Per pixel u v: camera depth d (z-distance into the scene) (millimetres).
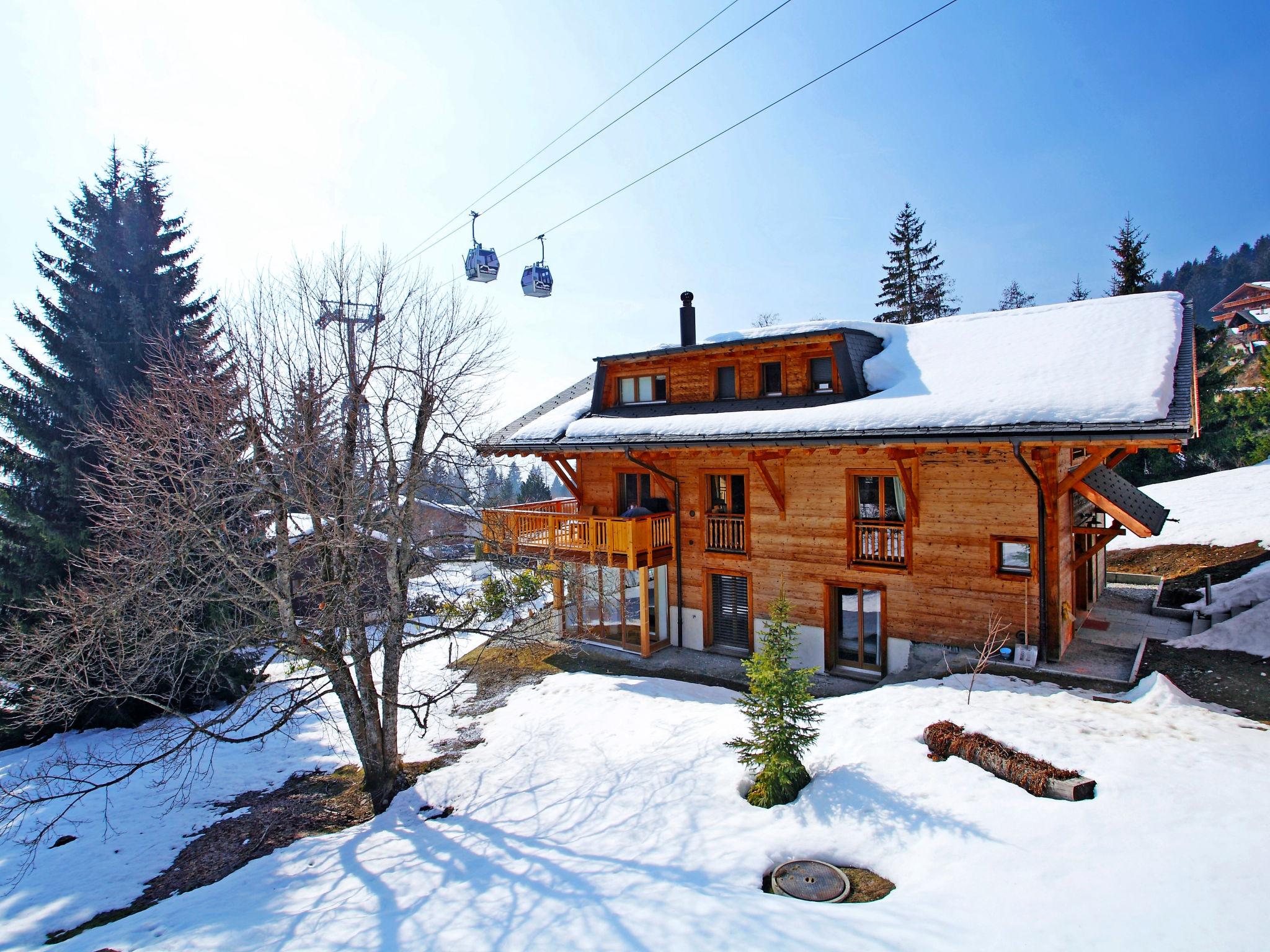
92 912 8164
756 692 7770
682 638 15992
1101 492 10781
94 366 17016
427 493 12812
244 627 10781
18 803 11516
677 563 15883
